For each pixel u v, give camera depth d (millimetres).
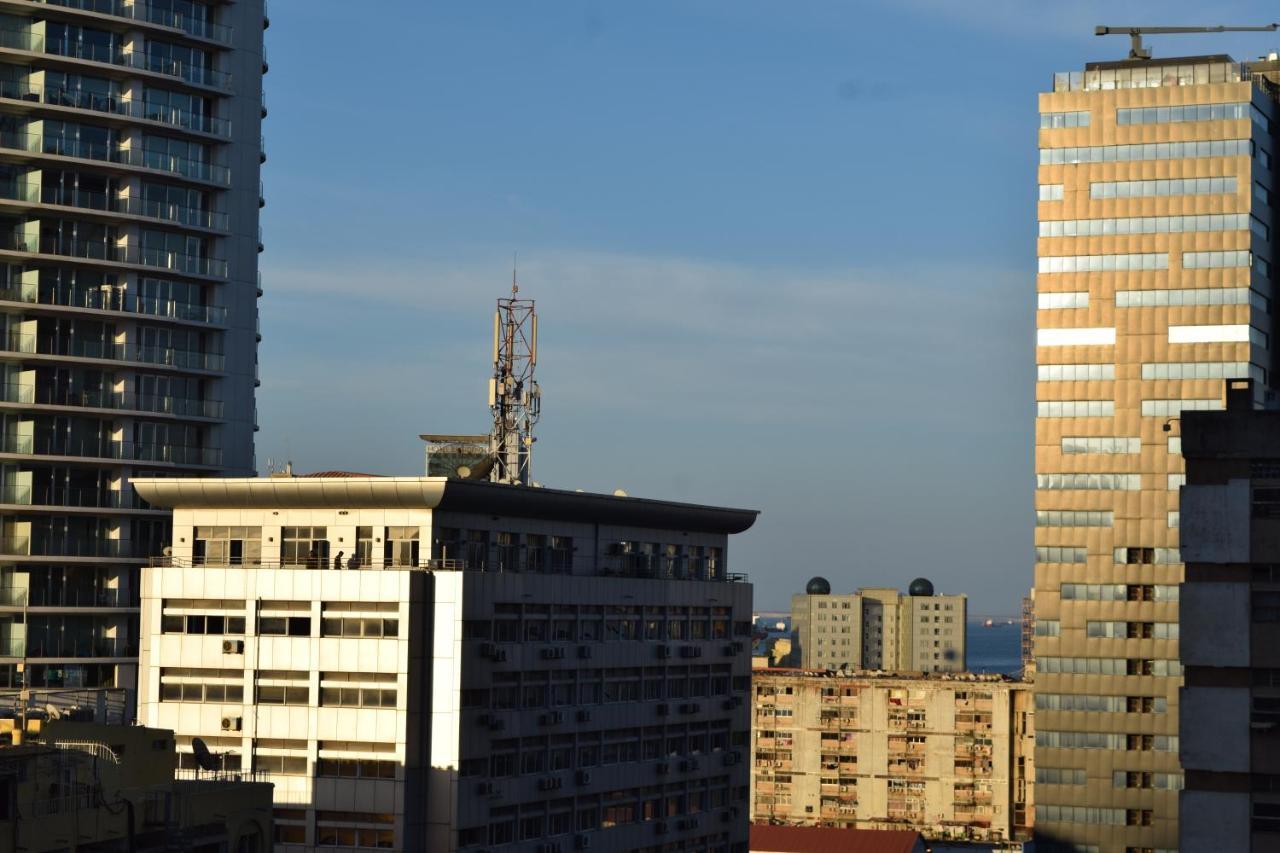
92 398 176625
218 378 183000
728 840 183875
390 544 152000
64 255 174500
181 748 152500
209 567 154375
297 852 149000
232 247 184250
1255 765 112750
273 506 155000
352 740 148375
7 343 173250
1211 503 114312
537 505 160375
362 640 148875
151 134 178875
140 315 177125
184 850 118938
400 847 146375
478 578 150000
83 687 170625
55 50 174750
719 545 188500
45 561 172125
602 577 166625
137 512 176000
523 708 155000
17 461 172500
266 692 150875
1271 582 113188
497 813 152000
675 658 176375
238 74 185250
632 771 169250
